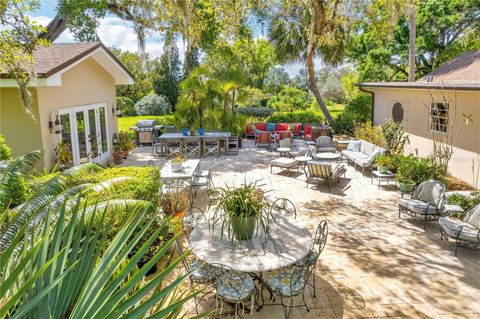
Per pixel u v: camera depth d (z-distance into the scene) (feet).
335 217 24.38
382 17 31.22
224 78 51.88
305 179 34.35
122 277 6.55
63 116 33.99
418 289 15.56
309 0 26.61
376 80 74.23
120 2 32.17
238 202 14.44
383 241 20.40
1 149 24.17
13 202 16.17
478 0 57.31
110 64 42.60
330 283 16.10
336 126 63.82
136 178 18.70
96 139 42.29
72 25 44.65
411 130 39.96
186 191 27.12
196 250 14.05
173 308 5.94
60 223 7.93
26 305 5.25
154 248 16.75
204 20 30.25
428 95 36.01
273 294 14.14
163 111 94.02
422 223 23.07
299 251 13.91
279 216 17.46
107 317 5.70
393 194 29.37
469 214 20.16
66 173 15.93
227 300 12.91
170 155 46.19
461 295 15.06
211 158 45.09
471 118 29.58
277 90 123.24
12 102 28.99
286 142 43.96
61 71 28.25
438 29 63.10
